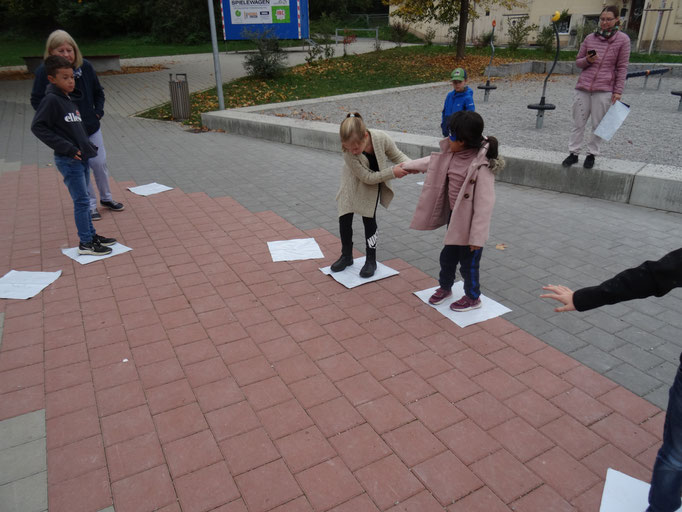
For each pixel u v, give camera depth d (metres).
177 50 31.03
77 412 2.84
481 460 2.50
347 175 4.11
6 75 20.36
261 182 7.30
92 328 3.66
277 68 17.66
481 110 12.42
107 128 11.64
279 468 2.46
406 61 20.86
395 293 4.11
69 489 2.35
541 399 2.91
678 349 3.36
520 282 4.27
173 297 4.08
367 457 2.52
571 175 6.48
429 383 3.05
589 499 2.29
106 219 5.84
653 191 5.88
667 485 1.91
